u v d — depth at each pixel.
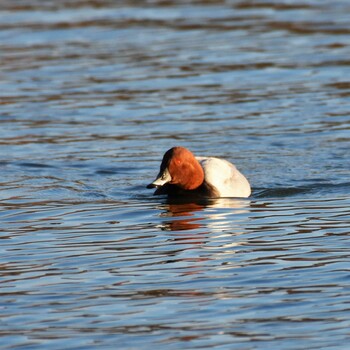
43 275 10.67
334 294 9.82
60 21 28.14
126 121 19.16
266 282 10.26
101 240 12.09
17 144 17.72
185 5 30.11
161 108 20.00
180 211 13.50
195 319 9.27
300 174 15.60
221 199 14.15
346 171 15.73
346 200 13.95
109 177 15.66
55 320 9.30
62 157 16.83
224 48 24.64
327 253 11.24
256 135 17.95
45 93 21.33
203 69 22.91
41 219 13.23
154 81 22.02
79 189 14.94
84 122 19.16
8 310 9.59
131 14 28.92
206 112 19.58
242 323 9.14
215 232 12.35
